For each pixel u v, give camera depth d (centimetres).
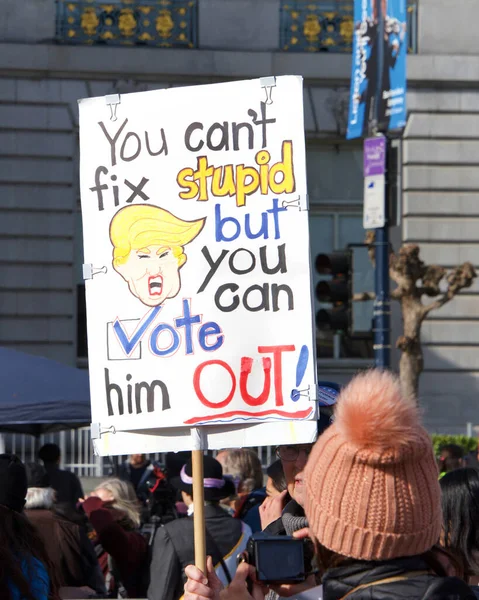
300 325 489
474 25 2739
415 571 329
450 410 2658
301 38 2719
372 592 324
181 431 493
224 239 502
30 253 2581
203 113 514
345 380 2675
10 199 2586
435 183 2705
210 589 450
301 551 425
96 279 512
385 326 1597
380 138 1636
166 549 668
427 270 2294
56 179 2605
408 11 2738
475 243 2703
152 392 497
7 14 2625
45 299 2580
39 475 942
